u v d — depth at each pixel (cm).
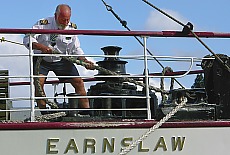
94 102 801
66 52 822
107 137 657
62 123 645
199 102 791
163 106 755
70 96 745
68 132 646
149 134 672
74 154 647
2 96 830
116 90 783
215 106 767
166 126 679
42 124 639
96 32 707
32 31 686
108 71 768
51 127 641
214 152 700
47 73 819
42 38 806
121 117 773
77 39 829
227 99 772
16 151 632
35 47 771
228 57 778
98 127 655
